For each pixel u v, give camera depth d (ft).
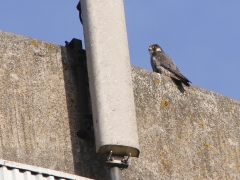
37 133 37.42
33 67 39.04
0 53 38.37
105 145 36.42
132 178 39.42
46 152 37.24
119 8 39.86
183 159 41.98
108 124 36.68
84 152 38.42
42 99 38.47
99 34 38.58
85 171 38.04
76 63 40.50
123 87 37.73
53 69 39.70
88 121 38.81
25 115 37.50
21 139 36.81
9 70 38.19
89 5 39.32
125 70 38.27
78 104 39.55
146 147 40.83
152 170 40.42
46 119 38.09
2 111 36.91
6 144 36.24
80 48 41.04
